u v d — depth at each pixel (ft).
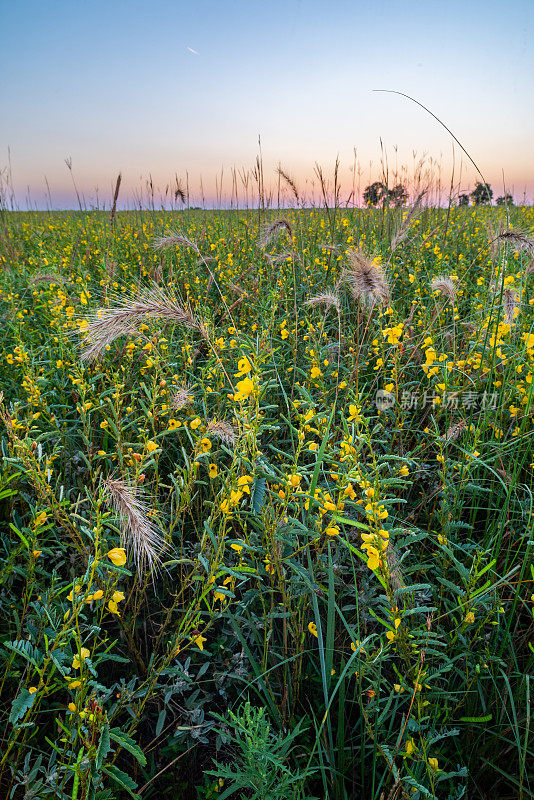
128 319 6.86
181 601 8.13
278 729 6.31
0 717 6.31
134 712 5.92
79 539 6.51
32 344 12.91
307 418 6.41
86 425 8.68
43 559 7.87
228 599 6.41
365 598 6.93
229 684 6.69
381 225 24.30
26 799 4.91
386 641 6.26
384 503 4.58
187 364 10.73
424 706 4.81
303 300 16.61
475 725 6.12
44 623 5.28
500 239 9.89
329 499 5.85
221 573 5.49
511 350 10.52
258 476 6.40
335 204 22.94
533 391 8.46
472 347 10.27
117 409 8.56
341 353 12.89
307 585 6.08
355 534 7.54
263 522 6.04
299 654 6.13
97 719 4.36
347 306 15.79
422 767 5.18
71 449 9.68
